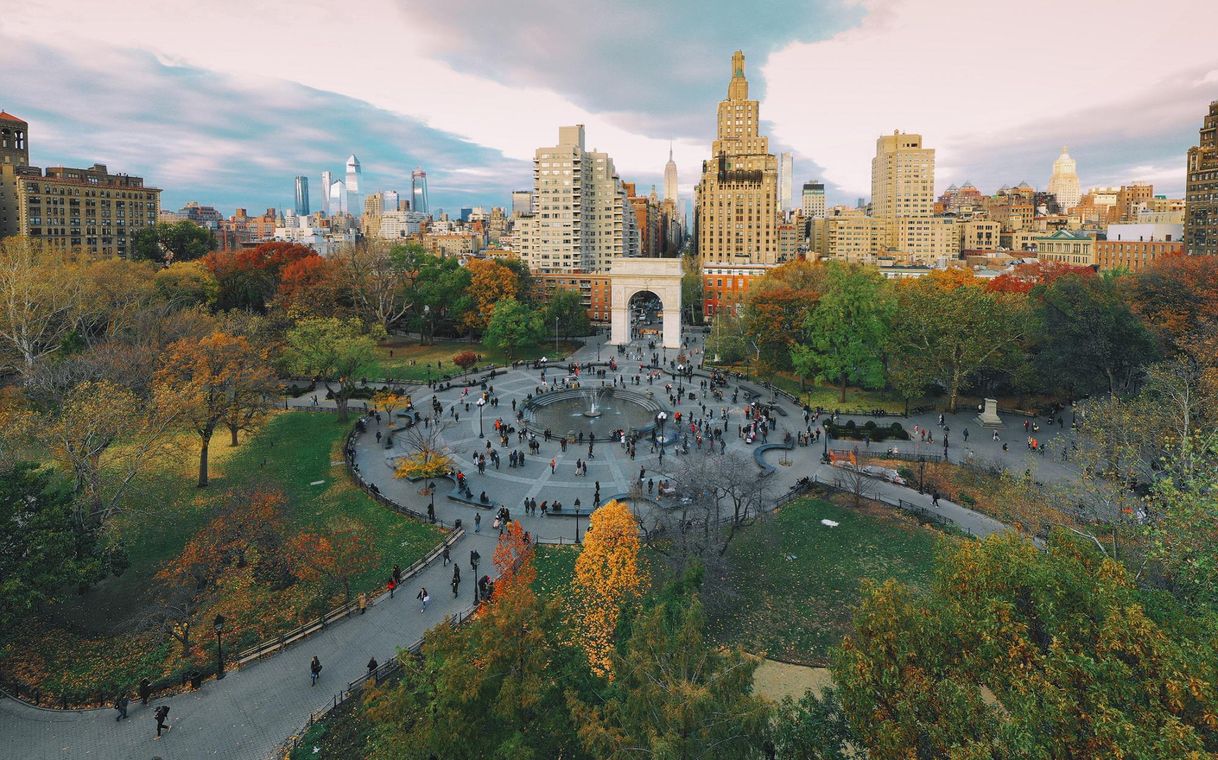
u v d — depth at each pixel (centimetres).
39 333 7600
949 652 2152
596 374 10819
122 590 4291
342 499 5656
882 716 2050
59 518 3753
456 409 8512
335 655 3691
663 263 13400
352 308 12475
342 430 7500
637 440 7288
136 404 5238
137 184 17238
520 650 2403
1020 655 1950
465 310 12744
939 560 2508
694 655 2300
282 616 4044
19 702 3306
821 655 3619
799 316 9331
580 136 18038
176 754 2983
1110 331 7175
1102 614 1969
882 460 6581
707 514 4331
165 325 7850
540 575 4438
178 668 3550
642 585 3994
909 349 8412
